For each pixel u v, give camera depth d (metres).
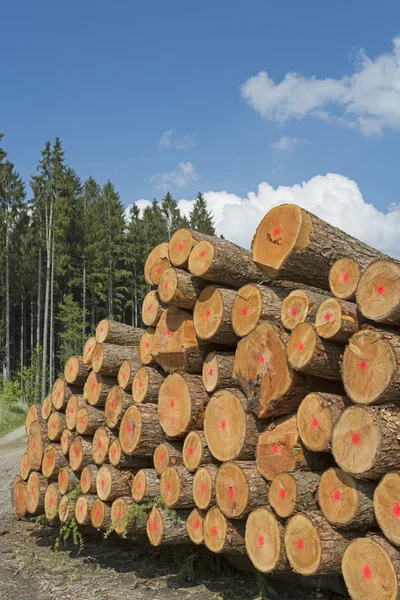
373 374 3.18
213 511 4.40
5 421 19.41
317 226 4.04
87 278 43.34
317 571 3.40
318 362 3.64
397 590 2.93
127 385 5.78
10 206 38.78
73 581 5.24
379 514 3.11
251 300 4.27
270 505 3.87
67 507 6.20
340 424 3.32
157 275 5.52
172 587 4.97
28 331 49.38
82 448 6.23
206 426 4.54
